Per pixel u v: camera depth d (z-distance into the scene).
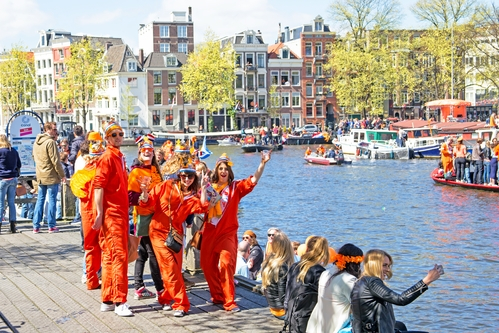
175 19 90.75
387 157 55.59
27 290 9.27
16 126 16.61
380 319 6.11
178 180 8.18
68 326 7.71
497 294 14.44
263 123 90.00
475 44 65.38
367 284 6.15
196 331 7.55
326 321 6.52
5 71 88.62
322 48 91.69
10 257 11.45
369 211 27.03
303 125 91.19
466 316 13.02
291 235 22.45
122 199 8.07
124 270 8.13
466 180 33.03
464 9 70.31
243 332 7.51
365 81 73.12
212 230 8.41
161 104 86.19
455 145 33.56
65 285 9.54
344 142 59.97
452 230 22.20
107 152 8.00
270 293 7.97
